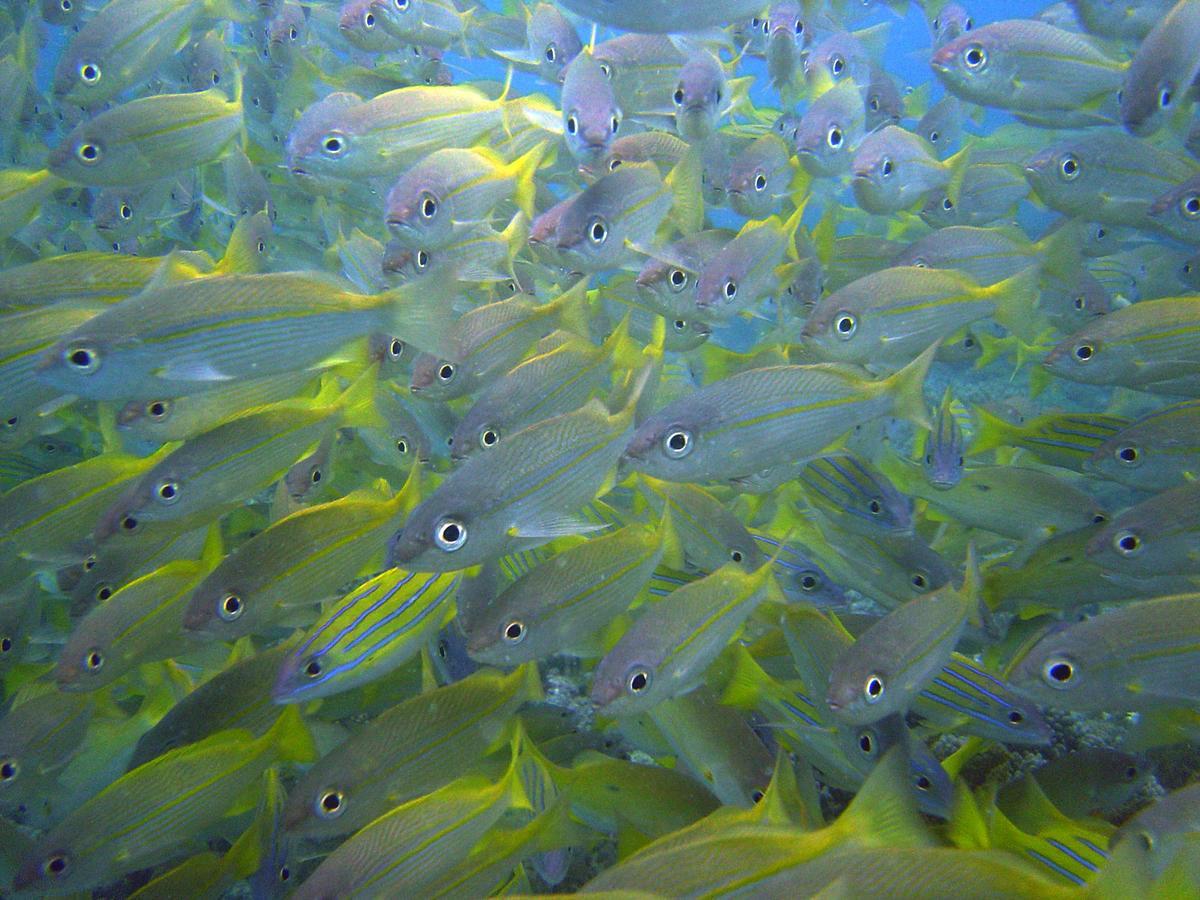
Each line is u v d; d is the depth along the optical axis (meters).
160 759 0.65
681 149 1.12
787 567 0.84
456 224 0.91
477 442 0.80
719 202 1.17
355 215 1.45
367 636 0.65
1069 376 0.88
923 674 0.62
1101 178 1.05
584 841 0.72
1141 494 1.49
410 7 1.28
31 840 0.75
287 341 0.70
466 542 0.65
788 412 0.72
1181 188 0.99
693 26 0.85
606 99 0.87
